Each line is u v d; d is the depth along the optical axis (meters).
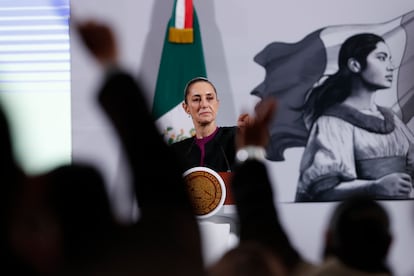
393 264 9.12
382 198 9.18
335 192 9.20
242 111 9.31
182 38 9.30
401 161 9.20
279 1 9.31
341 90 9.24
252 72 9.32
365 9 9.27
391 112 9.22
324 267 4.01
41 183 2.79
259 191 4.05
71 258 2.81
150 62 9.35
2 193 2.69
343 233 3.98
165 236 2.92
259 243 3.76
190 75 9.35
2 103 2.68
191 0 9.30
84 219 2.81
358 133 9.22
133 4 9.34
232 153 9.30
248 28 9.32
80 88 9.19
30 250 2.77
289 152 9.27
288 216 9.23
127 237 2.88
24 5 9.24
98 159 9.13
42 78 9.20
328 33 9.27
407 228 9.15
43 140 9.19
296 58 9.29
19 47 9.21
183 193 3.03
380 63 9.23
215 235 7.47
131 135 3.02
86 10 9.28
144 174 3.00
